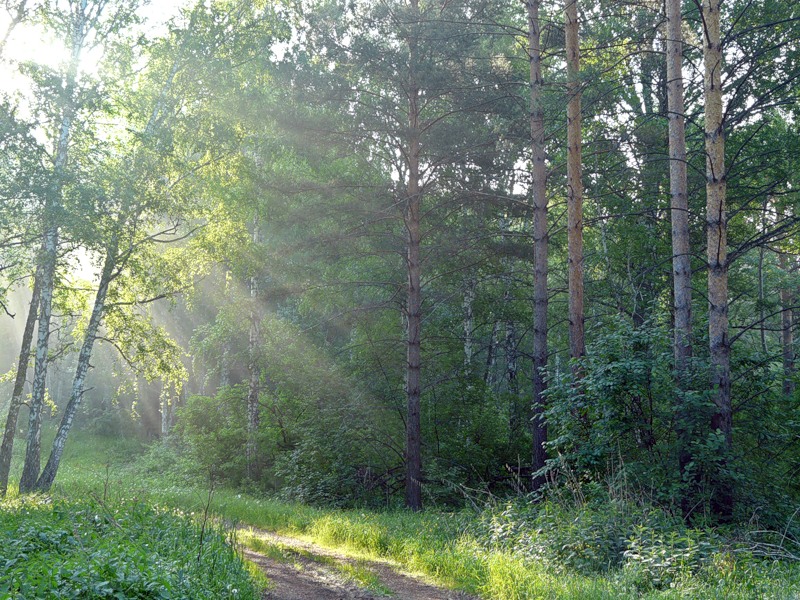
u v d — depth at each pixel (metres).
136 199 19.89
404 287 21.78
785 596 8.42
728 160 22.11
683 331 15.04
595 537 11.73
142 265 20.72
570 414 15.28
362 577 10.61
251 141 22.05
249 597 8.29
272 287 21.81
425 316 26.11
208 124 21.36
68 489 20.19
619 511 12.62
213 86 21.42
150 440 45.22
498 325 34.38
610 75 23.34
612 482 13.53
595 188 24.23
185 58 21.05
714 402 14.37
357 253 21.50
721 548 10.92
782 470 16.12
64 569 6.88
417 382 21.34
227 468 27.23
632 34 21.52
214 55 21.50
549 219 26.14
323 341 27.20
